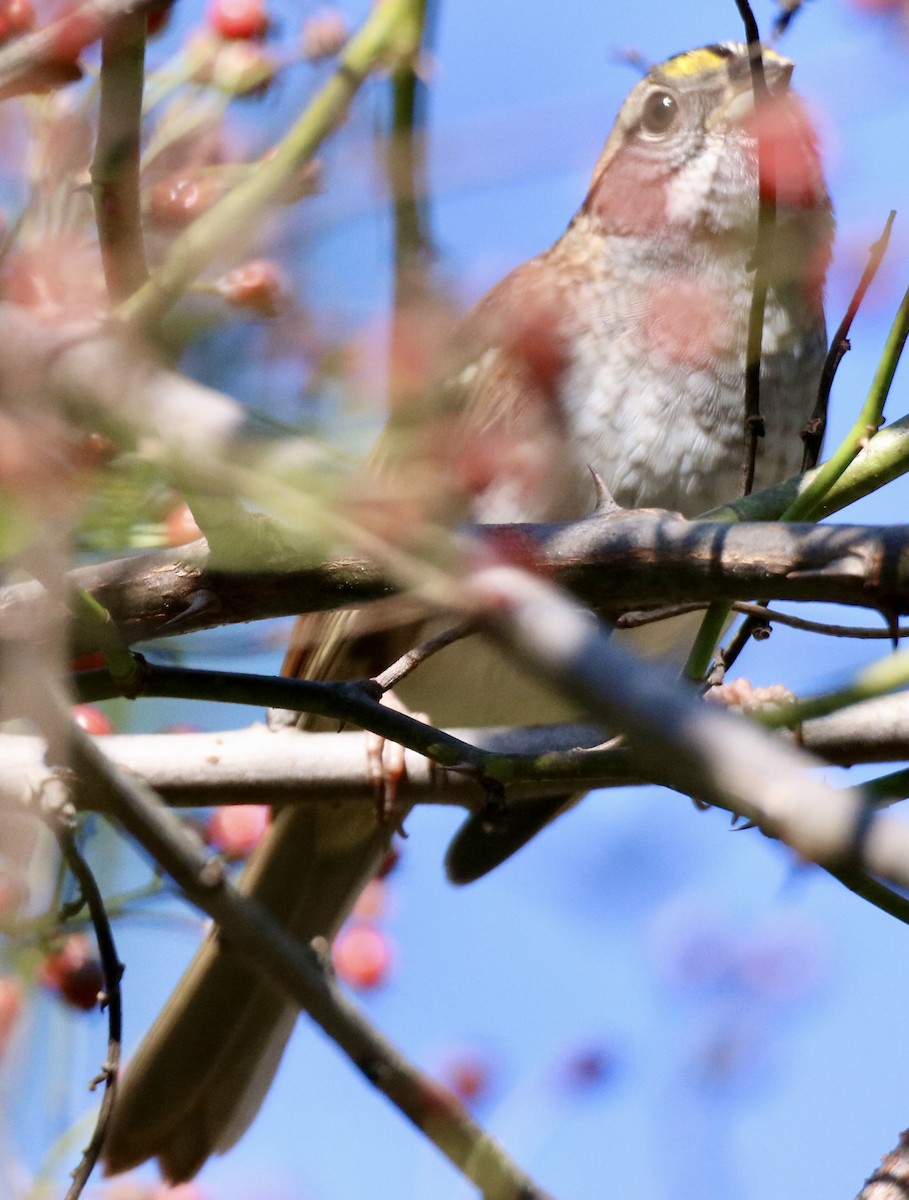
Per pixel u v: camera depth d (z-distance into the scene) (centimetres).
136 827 470
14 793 500
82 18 409
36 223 451
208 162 503
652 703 238
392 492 321
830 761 602
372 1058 480
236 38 519
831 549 455
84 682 476
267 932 476
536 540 486
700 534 473
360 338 335
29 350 337
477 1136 479
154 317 359
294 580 480
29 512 338
